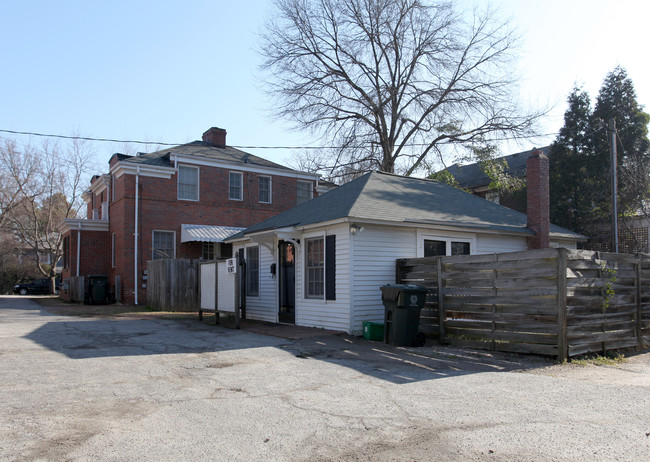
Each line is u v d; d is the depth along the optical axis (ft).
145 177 75.51
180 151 81.66
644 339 33.30
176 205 77.87
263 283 51.42
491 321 31.81
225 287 45.11
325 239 42.19
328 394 20.98
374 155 98.53
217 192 82.07
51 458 13.80
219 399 20.16
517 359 29.12
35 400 19.77
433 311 35.86
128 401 19.76
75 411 18.34
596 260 30.09
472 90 94.63
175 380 23.48
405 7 92.89
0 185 123.65
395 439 15.38
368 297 40.22
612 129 62.03
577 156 80.33
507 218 53.11
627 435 15.48
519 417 17.51
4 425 16.65
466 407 18.86
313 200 53.67
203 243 80.18
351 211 39.68
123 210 73.72
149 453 14.26
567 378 24.12
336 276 40.78
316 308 43.16
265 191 88.53
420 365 27.53
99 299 74.95
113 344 34.14
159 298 63.36
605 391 21.30
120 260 74.74
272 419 17.47
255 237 48.91
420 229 43.88
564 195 79.92
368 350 32.42
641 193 70.13
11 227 132.05
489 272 31.94
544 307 28.81
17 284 126.62
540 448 14.46
